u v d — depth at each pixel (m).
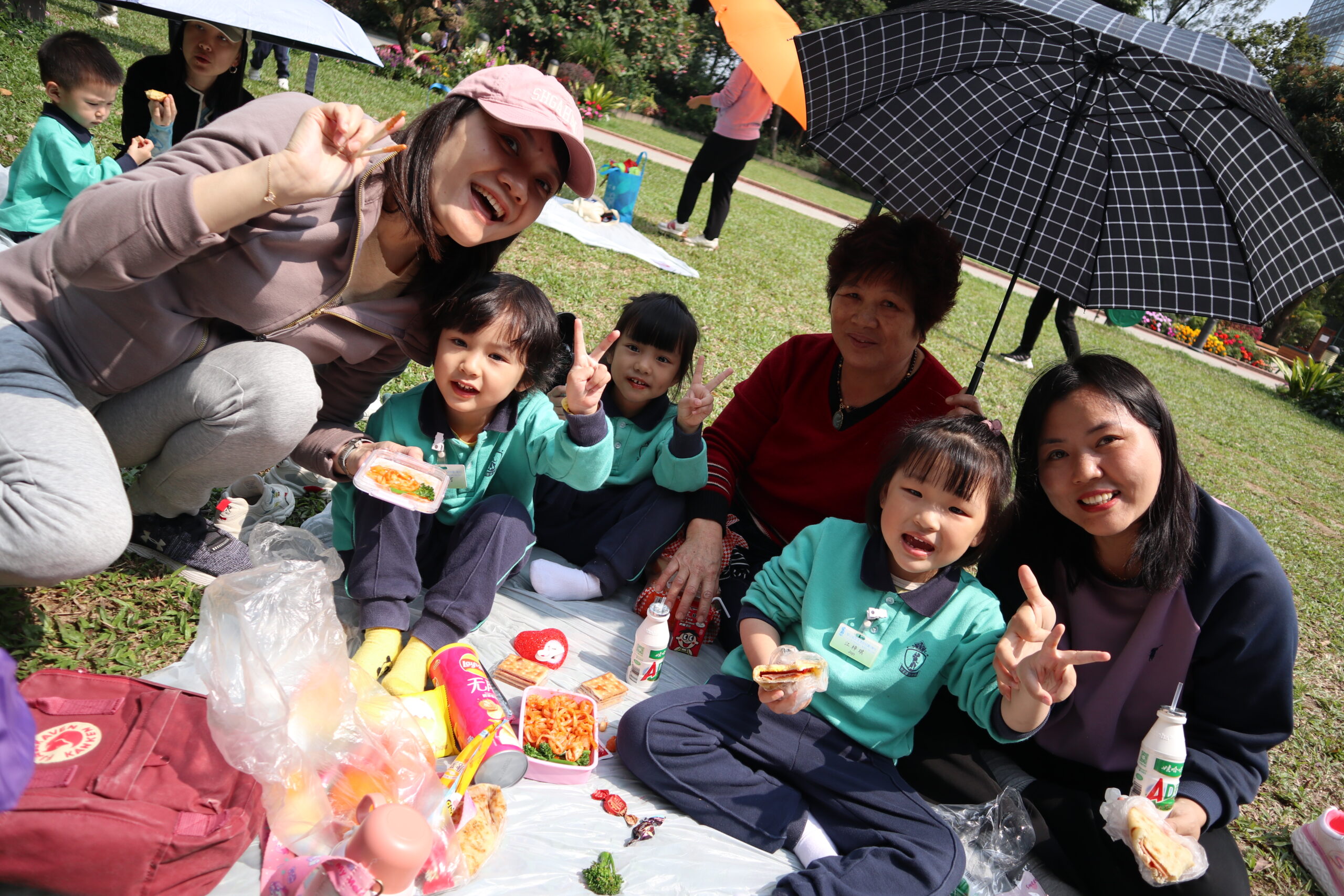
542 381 2.85
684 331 3.24
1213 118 2.87
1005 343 11.47
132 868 1.62
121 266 2.05
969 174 3.38
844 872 2.20
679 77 31.83
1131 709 2.53
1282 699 2.42
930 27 3.13
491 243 2.63
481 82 2.29
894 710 2.54
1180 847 2.17
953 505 2.47
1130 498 2.29
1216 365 18.97
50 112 4.33
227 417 2.42
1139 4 29.61
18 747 1.26
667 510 3.30
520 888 1.96
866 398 3.24
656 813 2.38
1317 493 9.69
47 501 1.99
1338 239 2.68
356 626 2.71
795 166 34.16
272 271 2.32
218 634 1.83
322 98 12.30
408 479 2.59
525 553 2.87
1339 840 2.83
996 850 2.44
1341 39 25.59
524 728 2.40
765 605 2.72
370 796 1.76
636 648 2.84
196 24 4.93
